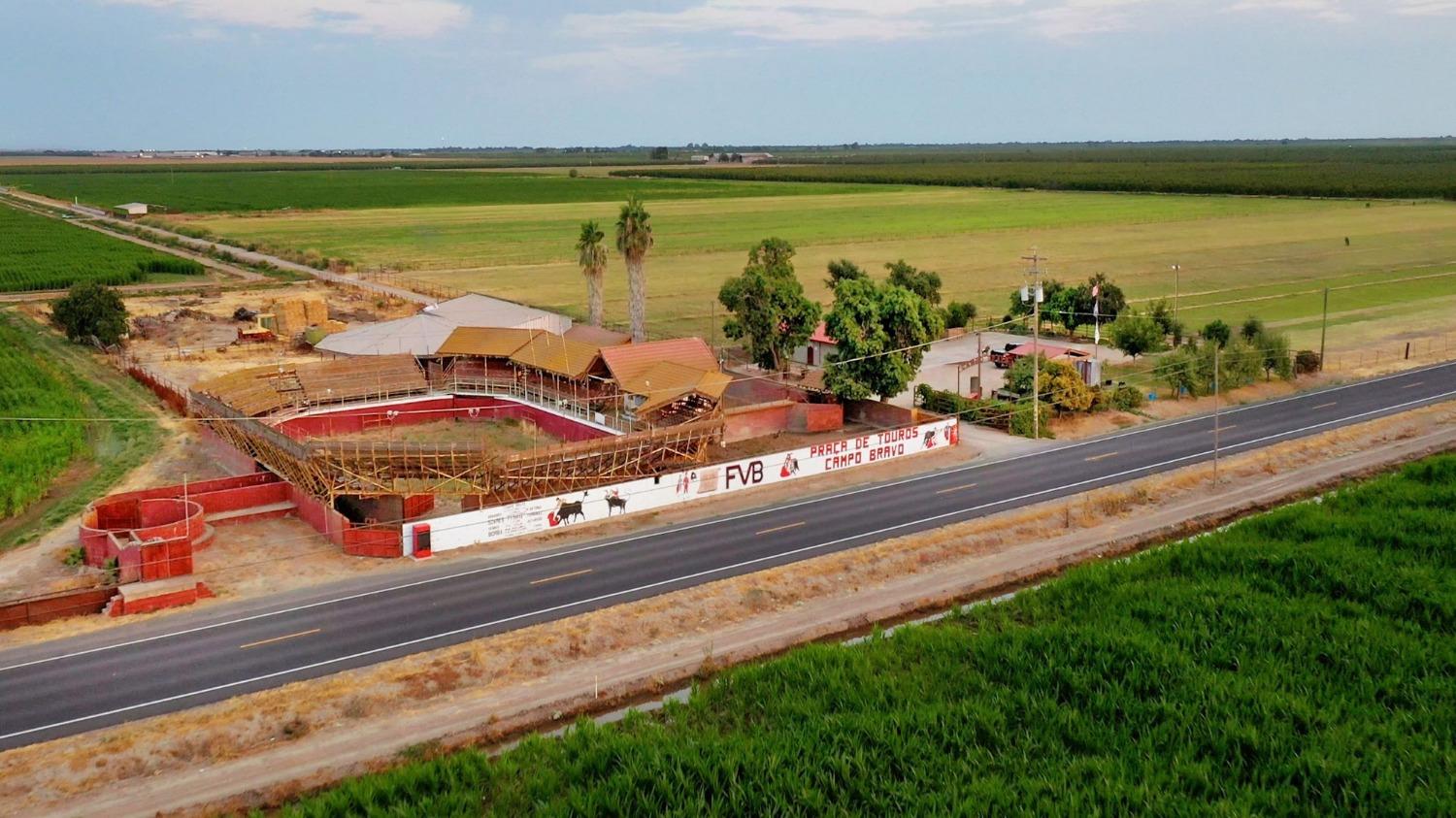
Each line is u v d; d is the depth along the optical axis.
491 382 93.00
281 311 129.00
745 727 43.06
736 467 72.38
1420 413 90.69
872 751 39.62
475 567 59.41
